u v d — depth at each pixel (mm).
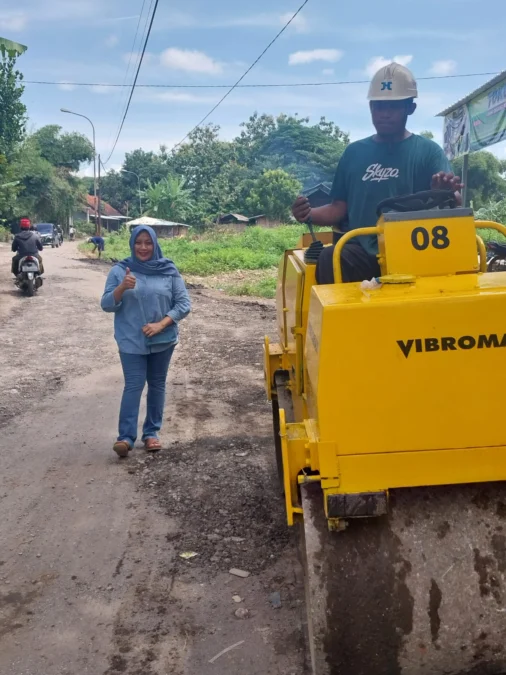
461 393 2387
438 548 2418
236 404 7066
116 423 6543
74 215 76000
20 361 9047
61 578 3844
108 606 3570
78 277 19875
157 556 4051
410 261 2797
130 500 4816
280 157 71062
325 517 2510
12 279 18469
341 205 4176
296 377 3838
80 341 10328
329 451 2410
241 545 4156
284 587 3684
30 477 5258
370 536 2449
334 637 2404
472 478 2406
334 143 71500
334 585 2408
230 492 4898
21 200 56594
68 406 7109
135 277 5562
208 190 71062
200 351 9609
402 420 2402
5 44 13484
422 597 2383
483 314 2350
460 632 2371
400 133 4004
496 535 2426
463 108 13797
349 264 3717
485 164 35812
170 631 3348
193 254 28219
